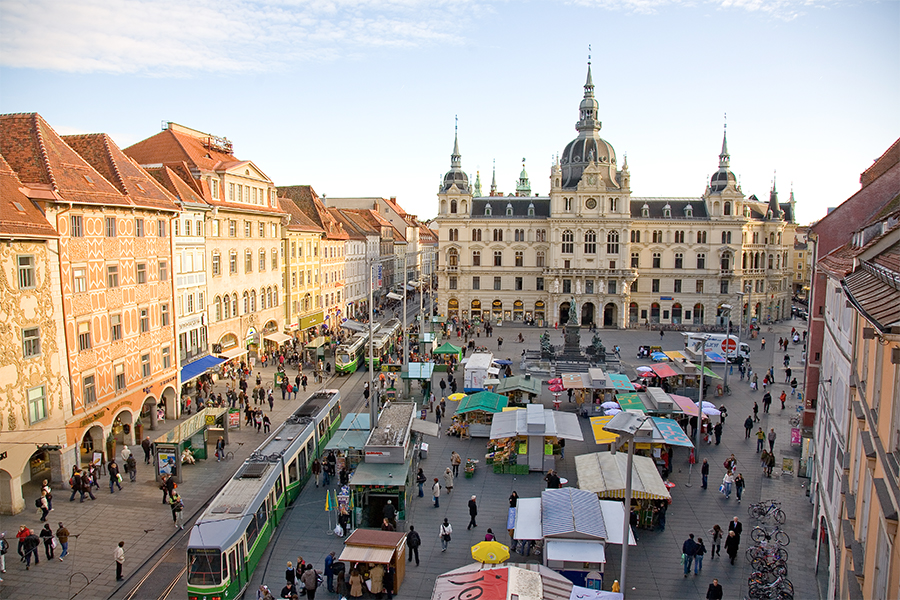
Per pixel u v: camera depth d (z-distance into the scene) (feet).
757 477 129.08
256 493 93.50
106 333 132.36
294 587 81.66
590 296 351.05
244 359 217.97
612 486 99.50
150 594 83.76
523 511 93.71
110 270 134.10
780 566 87.66
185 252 182.19
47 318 114.21
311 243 289.33
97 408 127.65
